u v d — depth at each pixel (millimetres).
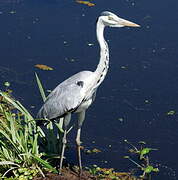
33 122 10227
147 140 11602
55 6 18391
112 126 12078
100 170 10273
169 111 12672
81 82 9281
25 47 15734
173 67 14727
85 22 17234
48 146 10297
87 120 12289
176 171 10516
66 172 9961
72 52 15461
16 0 18859
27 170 9477
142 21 17328
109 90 13562
